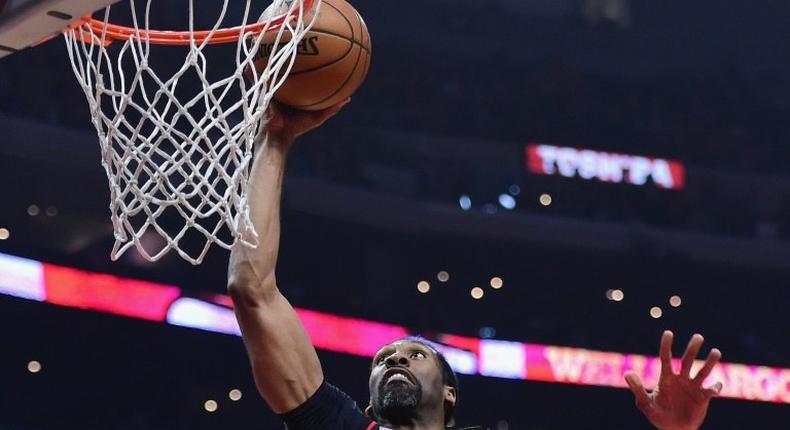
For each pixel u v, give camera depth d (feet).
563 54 50.44
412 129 45.75
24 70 37.99
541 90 47.83
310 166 42.86
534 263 44.57
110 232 38.52
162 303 37.78
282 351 8.66
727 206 47.52
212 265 38.75
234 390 39.11
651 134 48.21
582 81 49.39
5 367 37.06
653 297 45.34
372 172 44.14
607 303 44.91
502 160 46.37
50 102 38.06
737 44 52.54
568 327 44.27
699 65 51.90
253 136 8.80
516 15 50.16
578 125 47.60
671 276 45.32
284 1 9.15
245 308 8.67
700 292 45.55
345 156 43.65
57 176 36.99
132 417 38.52
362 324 42.14
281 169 9.23
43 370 37.60
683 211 46.70
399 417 9.02
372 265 43.21
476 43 49.01
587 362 42.96
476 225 43.83
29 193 37.04
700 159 48.21
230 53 38.88
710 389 8.03
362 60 9.27
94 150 37.14
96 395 38.22
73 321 37.81
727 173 48.08
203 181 8.32
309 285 42.37
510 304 44.37
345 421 8.67
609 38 51.08
